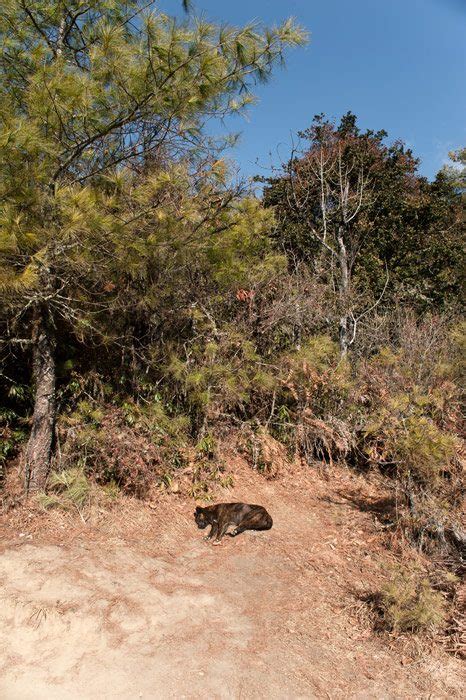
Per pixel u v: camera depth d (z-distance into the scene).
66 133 4.50
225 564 4.84
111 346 6.26
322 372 7.36
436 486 5.72
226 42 4.32
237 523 5.40
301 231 11.09
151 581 4.28
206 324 6.77
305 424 7.46
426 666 3.63
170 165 5.24
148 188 4.64
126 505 5.39
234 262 6.26
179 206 4.89
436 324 8.50
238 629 3.90
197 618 3.95
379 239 14.01
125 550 4.67
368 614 4.23
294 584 4.64
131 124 4.72
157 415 6.05
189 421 6.39
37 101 4.14
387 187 14.59
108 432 5.66
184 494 5.95
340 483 7.18
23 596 3.77
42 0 4.81
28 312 5.64
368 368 7.45
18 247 4.16
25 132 3.95
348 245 10.91
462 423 6.73
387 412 5.92
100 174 4.72
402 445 5.57
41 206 4.28
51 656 3.43
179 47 4.11
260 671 3.48
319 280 9.05
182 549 4.97
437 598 4.11
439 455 5.37
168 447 6.15
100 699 3.15
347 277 9.24
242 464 7.03
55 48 5.00
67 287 5.20
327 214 10.55
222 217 5.50
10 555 4.22
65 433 5.66
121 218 4.52
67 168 4.76
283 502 6.42
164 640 3.66
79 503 5.08
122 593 4.02
